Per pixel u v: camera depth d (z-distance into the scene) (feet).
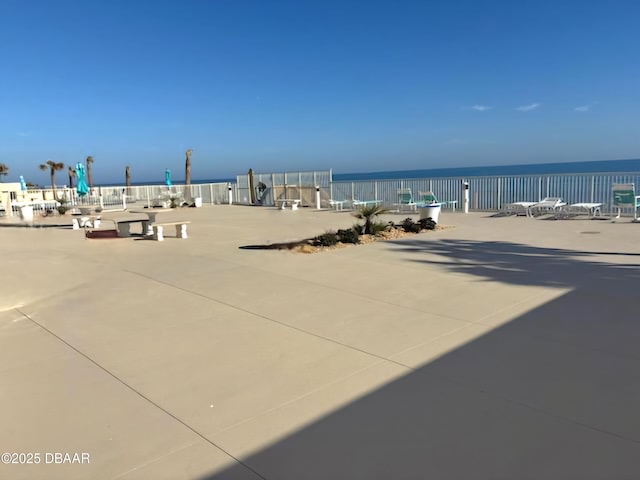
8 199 79.82
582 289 21.84
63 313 20.99
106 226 59.98
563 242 35.42
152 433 11.07
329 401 12.24
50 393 13.26
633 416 11.03
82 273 28.99
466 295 21.63
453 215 57.72
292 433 10.84
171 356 15.70
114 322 19.53
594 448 9.86
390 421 11.17
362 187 76.38
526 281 23.77
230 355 15.61
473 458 9.68
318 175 81.10
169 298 22.93
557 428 10.64
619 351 14.71
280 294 23.04
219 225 55.01
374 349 15.65
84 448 10.55
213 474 9.49
